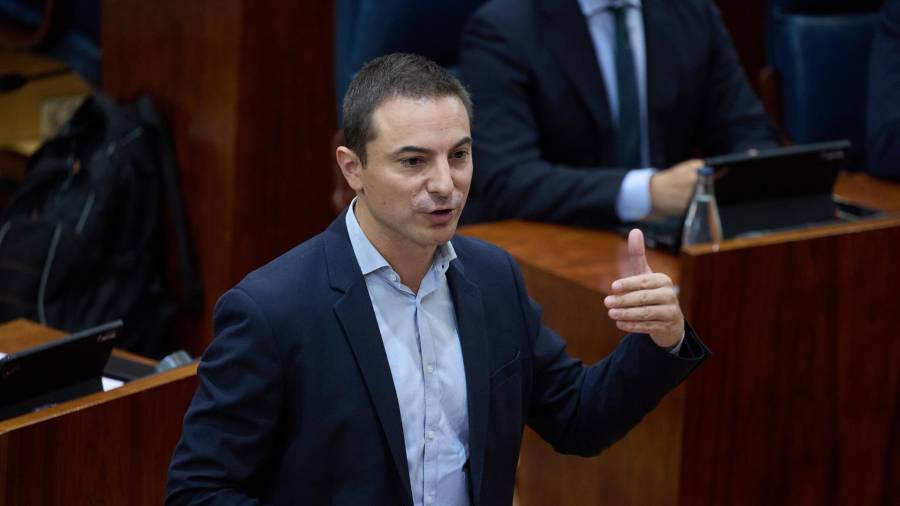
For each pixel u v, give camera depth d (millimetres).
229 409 5062
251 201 12188
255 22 11797
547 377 5883
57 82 17328
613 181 9750
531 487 9656
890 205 10250
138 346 11953
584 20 10609
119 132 11859
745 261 7777
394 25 11148
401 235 5113
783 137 13062
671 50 10883
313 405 5121
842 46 13320
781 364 8117
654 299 5219
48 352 5891
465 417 5457
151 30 12430
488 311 5574
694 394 7832
